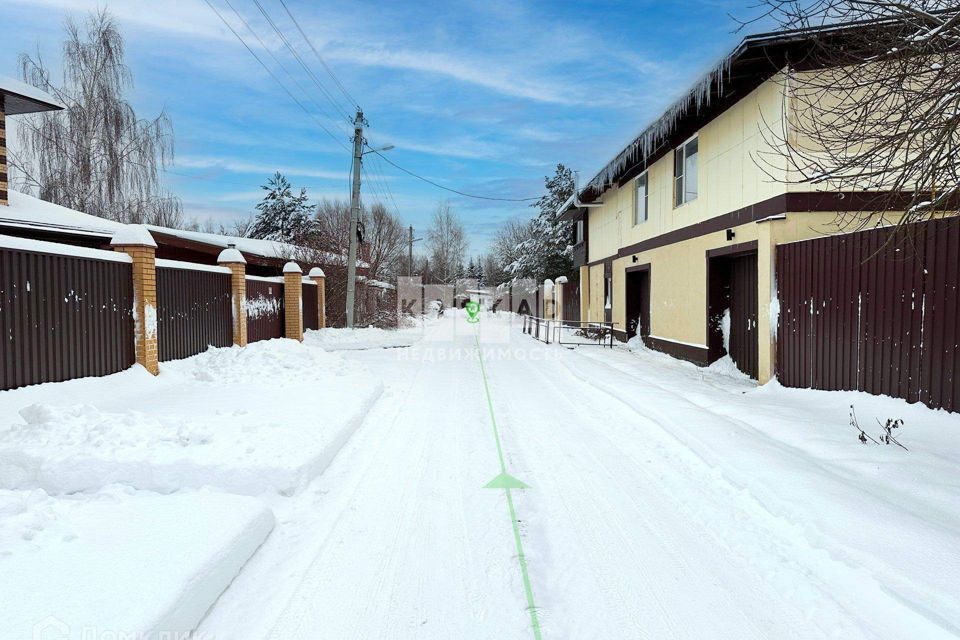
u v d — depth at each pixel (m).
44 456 4.13
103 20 20.42
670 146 12.66
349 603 2.88
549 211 36.12
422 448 5.63
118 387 6.70
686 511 4.06
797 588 2.97
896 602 2.69
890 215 7.71
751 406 6.63
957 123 3.77
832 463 4.64
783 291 7.82
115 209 20.53
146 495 4.02
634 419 6.77
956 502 3.75
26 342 5.71
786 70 7.40
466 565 3.27
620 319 17.09
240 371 8.32
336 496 4.33
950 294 5.11
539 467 5.05
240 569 3.19
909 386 5.59
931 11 3.87
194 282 9.32
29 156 19.69
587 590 3.01
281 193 42.66
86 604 2.42
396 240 43.97
